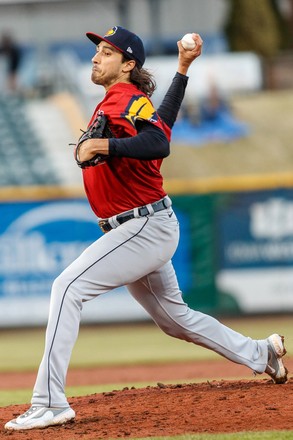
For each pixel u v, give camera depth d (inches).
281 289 2059.5
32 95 3208.7
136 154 655.8
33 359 1539.1
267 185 2058.3
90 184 699.4
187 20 3905.0
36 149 2701.8
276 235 2062.0
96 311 2037.4
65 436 644.7
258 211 2055.9
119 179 685.3
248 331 1706.4
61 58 3203.7
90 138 659.4
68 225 2009.1
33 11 3609.7
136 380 1209.4
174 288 738.2
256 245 2059.5
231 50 3892.7
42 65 3275.1
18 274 2001.7
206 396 748.6
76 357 1540.4
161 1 3868.1
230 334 764.0
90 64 3489.2
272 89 3321.9
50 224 2007.9
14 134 2790.4
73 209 2010.3
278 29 4045.3
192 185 2043.6
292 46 4094.5
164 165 2738.7
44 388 677.3
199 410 703.7
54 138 2760.8
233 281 2048.5
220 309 2043.6
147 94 710.5
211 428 650.8
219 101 3024.1
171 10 3887.8
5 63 3257.9
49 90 3193.9
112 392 839.1
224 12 3939.5
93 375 1304.1
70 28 3688.5
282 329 1728.6
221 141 2871.6
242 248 2053.4
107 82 701.3
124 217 693.3
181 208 2034.9
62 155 2664.9
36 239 2003.0
